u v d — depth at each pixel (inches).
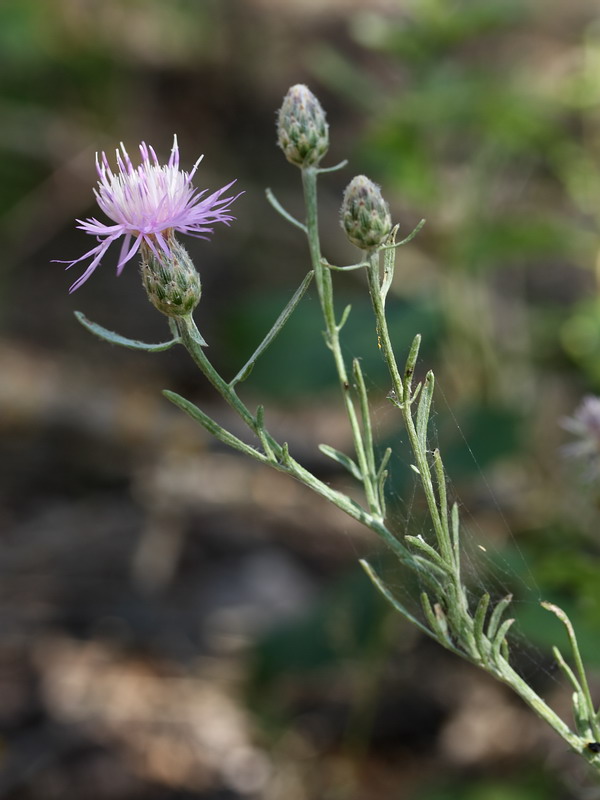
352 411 8.4
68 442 26.0
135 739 18.1
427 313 19.7
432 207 20.6
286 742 18.4
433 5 19.7
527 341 22.0
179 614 21.3
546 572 13.0
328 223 33.8
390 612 17.6
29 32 34.5
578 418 11.9
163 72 39.8
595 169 22.2
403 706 18.7
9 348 28.8
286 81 40.7
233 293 32.3
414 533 15.1
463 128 21.2
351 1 43.0
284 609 21.5
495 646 8.1
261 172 37.2
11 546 23.1
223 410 27.5
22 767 17.3
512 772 16.5
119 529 23.9
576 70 24.8
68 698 18.9
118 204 8.1
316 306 19.7
